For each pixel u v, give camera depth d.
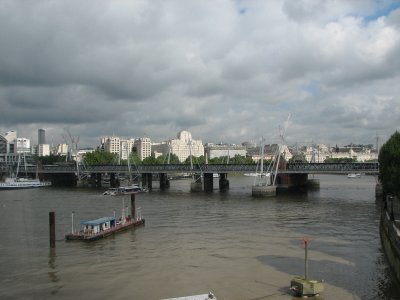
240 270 68.88
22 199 187.88
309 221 115.38
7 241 93.12
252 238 92.88
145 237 95.69
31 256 79.75
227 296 57.44
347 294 57.12
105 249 84.50
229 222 114.69
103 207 153.25
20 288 62.19
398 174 103.69
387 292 57.78
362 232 99.06
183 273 67.88
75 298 58.09
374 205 150.88
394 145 114.56
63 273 68.94
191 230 103.38
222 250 82.12
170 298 55.34
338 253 78.88
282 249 82.44
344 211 135.38
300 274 66.19
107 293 59.72
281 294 57.72
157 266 72.00
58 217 128.50
